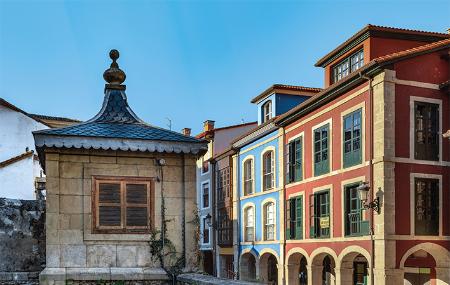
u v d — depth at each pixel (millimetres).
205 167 44875
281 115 29234
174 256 10977
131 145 10711
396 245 20031
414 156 20781
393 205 20188
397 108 20703
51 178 10445
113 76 11977
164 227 10984
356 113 22531
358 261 27062
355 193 22531
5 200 11734
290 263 29016
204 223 44344
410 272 23234
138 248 10812
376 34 23688
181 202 11148
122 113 11773
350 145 22938
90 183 10656
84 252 10492
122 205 10812
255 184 34281
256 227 33781
